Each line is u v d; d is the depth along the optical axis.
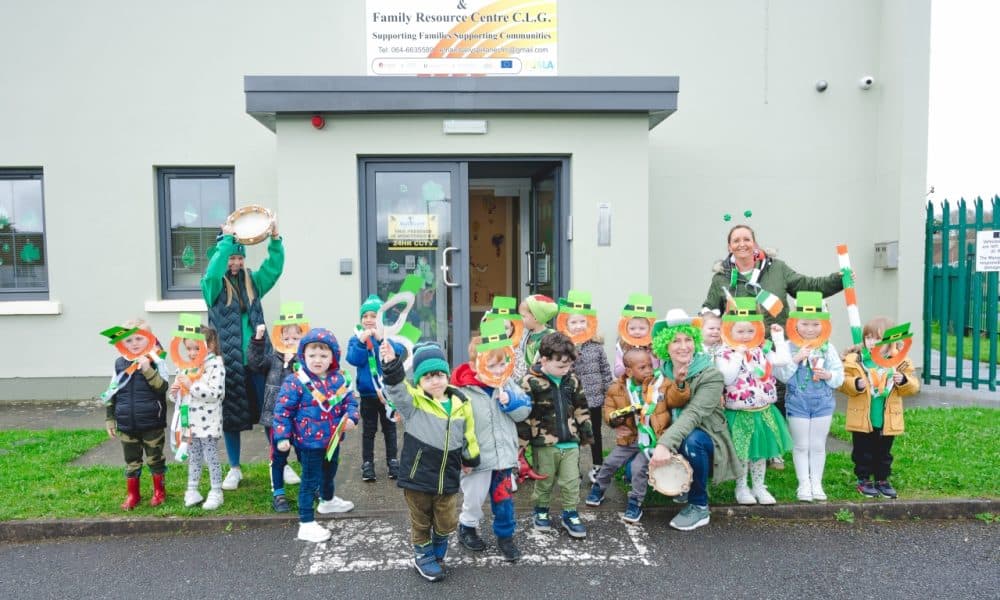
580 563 3.78
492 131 6.87
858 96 8.41
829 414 4.48
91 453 5.76
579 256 6.98
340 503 4.46
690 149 8.34
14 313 7.89
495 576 3.64
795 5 8.31
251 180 8.08
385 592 3.47
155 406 4.41
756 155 8.37
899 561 3.79
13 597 3.45
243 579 3.63
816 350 4.40
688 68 8.28
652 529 4.23
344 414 4.18
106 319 8.02
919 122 8.00
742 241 5.05
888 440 4.53
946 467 5.01
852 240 8.48
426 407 3.52
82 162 7.95
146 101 7.98
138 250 8.02
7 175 8.07
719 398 4.11
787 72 8.34
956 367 8.12
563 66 8.18
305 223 6.80
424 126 6.83
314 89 6.55
